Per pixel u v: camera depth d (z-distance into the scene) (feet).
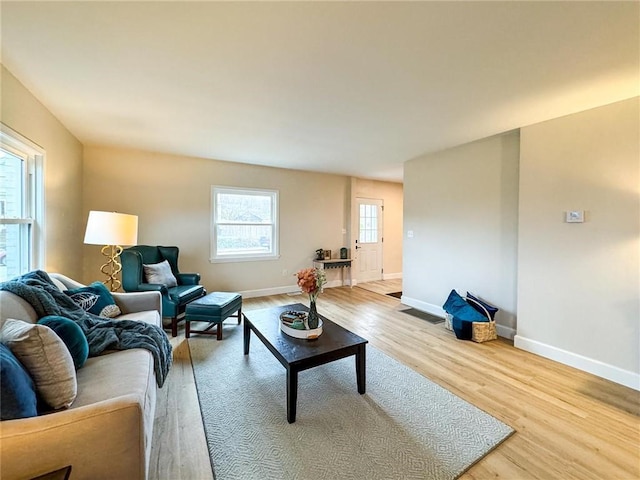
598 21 4.74
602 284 7.97
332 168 17.33
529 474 4.77
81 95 7.76
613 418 6.20
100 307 7.49
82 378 4.86
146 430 4.34
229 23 4.94
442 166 13.16
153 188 14.06
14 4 4.48
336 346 6.65
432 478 4.67
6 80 6.48
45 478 3.01
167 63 6.24
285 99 7.93
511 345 10.05
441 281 13.28
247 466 4.87
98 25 5.02
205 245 15.40
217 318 10.11
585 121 8.24
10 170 7.38
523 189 9.64
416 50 5.65
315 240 19.01
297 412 6.32
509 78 6.66
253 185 16.61
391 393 7.07
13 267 7.55
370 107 8.35
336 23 4.91
